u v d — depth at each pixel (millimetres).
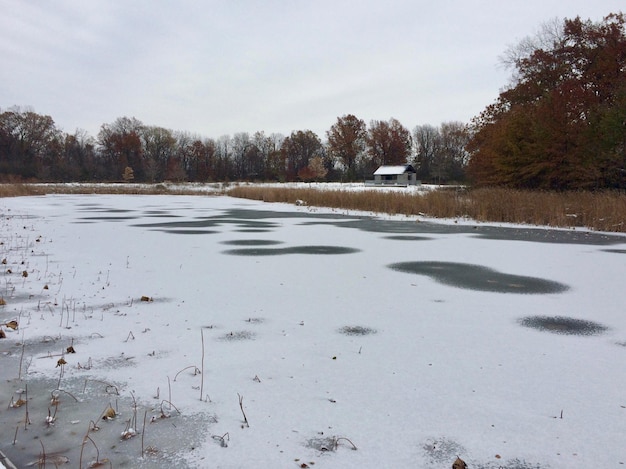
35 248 12203
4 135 87875
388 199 26250
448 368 4641
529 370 4605
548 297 7496
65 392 4102
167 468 3033
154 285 8133
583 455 3168
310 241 14000
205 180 92688
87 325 5926
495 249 12688
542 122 28969
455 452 3199
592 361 4852
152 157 96938
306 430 3475
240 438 3371
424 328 5895
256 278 8758
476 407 3838
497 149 31281
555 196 21609
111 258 10789
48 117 93438
